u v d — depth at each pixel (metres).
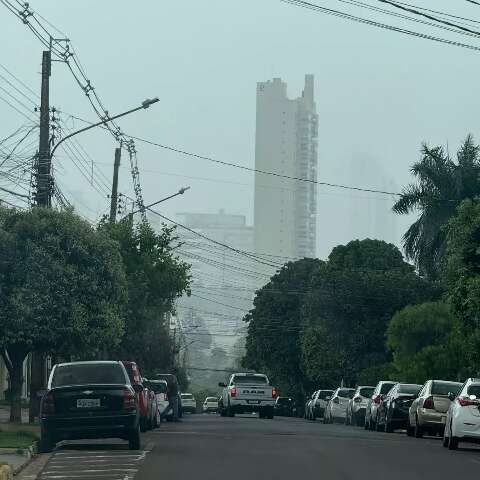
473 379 35.97
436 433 45.78
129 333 61.56
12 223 42.22
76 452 30.89
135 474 24.05
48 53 44.97
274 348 113.06
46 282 41.34
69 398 31.25
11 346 42.97
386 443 36.88
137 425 31.44
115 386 31.39
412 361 65.00
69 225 42.16
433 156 73.19
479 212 44.16
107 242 43.12
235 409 76.38
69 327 41.62
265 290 114.69
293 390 115.25
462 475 24.89
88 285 42.16
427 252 72.44
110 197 65.88
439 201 72.06
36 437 34.44
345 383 95.12
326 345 91.44
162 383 60.72
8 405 71.19
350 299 87.69
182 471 24.59
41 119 44.44
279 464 26.48
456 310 43.34
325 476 23.72
